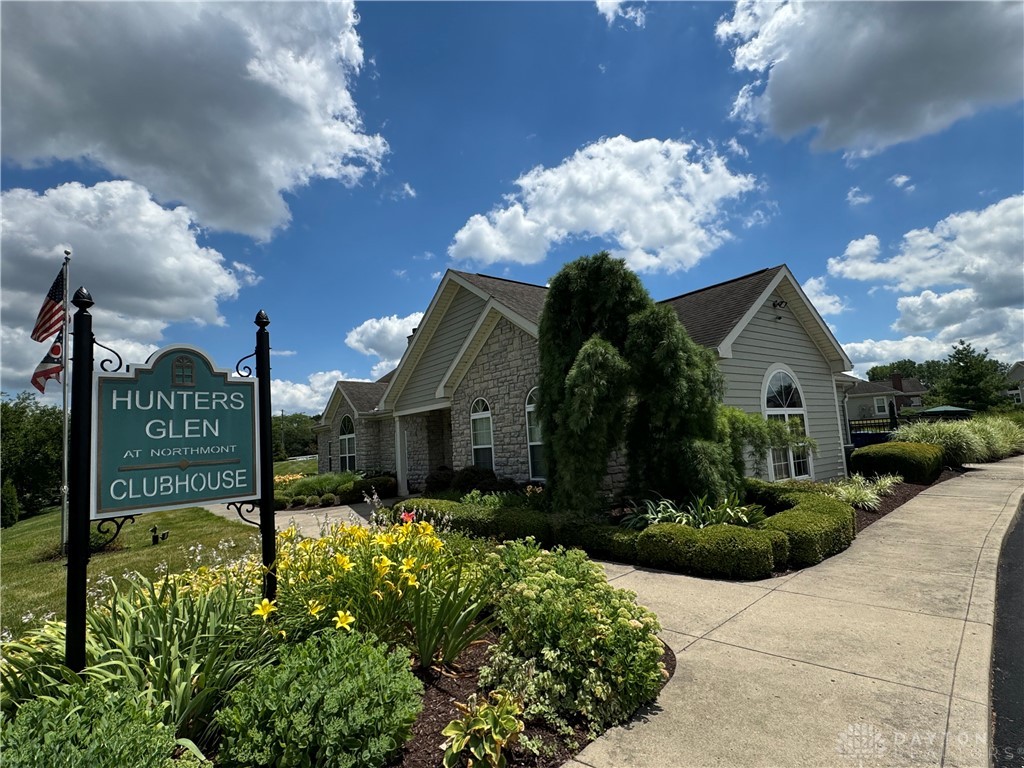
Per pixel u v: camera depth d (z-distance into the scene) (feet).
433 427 58.29
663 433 27.61
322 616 10.59
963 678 11.10
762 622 15.01
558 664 10.13
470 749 8.20
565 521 25.77
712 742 9.07
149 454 10.83
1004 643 13.43
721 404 30.50
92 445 10.02
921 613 15.08
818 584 18.37
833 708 10.08
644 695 10.30
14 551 37.14
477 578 12.67
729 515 24.59
